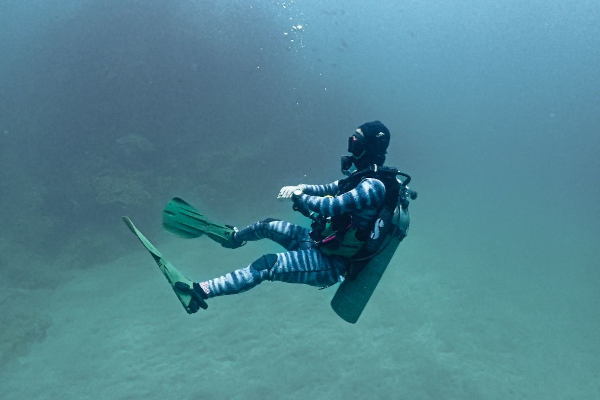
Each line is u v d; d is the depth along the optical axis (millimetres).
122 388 10250
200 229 2664
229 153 22484
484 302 14984
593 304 16031
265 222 2783
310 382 10492
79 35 21812
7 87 22125
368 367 11102
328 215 2223
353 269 2418
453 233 22641
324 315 13352
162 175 20969
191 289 2166
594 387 11211
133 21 21969
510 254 20531
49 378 10695
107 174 19266
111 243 17641
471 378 10953
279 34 25484
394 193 2365
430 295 15055
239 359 11234
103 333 12352
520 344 12734
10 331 12086
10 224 18609
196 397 9930
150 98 21812
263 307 13641
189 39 22656
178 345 11766
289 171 24438
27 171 20906
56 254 18172
